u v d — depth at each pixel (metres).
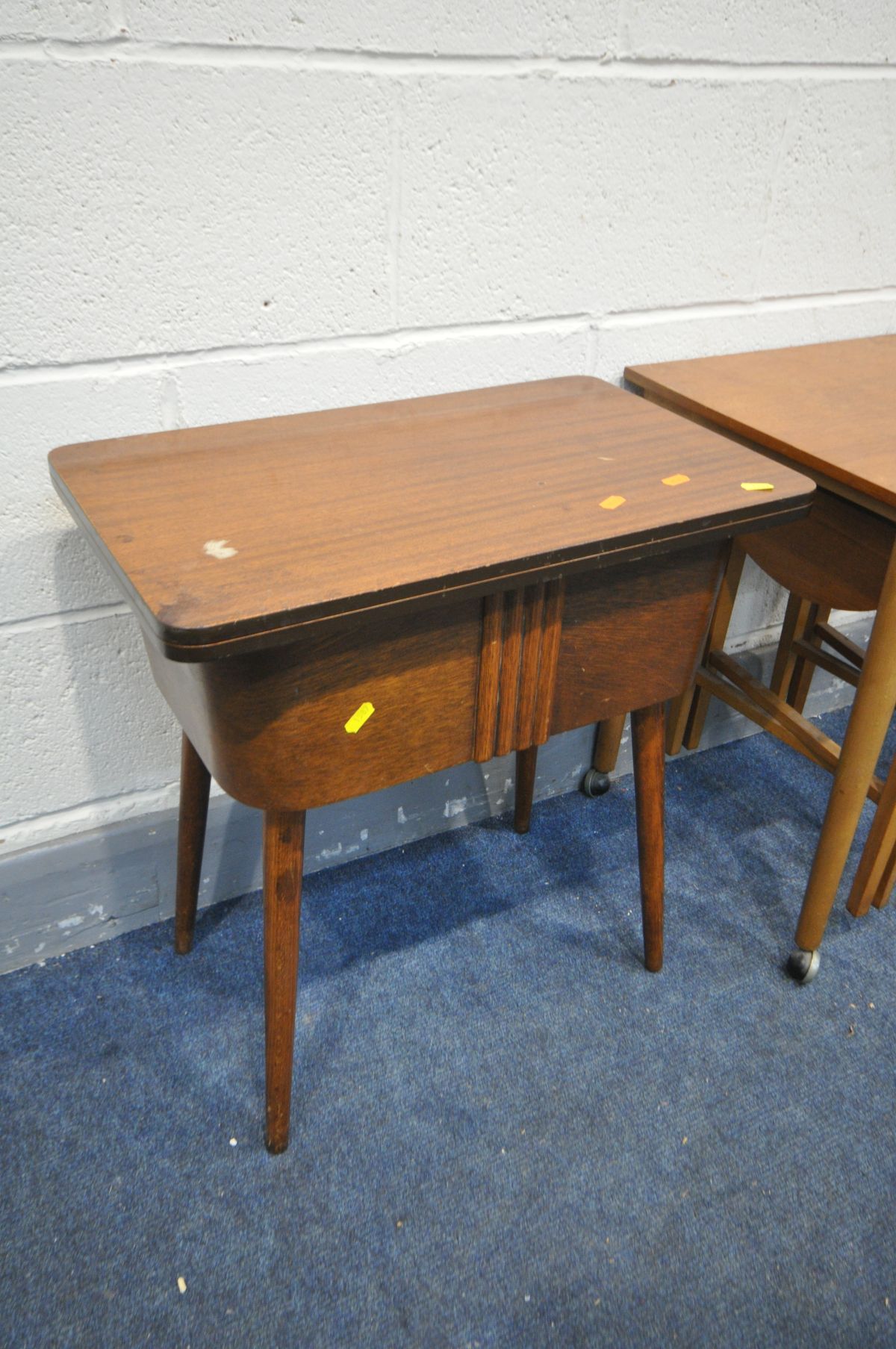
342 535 0.81
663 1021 1.25
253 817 1.37
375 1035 1.22
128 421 1.06
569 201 1.19
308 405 1.16
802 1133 1.12
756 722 1.42
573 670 0.97
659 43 1.14
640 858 1.23
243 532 0.81
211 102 0.94
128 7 0.87
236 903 1.41
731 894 1.46
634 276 1.29
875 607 1.18
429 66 1.03
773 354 1.43
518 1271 0.98
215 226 1.00
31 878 1.25
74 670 1.17
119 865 1.30
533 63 1.08
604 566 0.83
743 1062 1.20
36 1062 1.17
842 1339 0.94
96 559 1.11
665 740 1.73
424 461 0.97
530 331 1.26
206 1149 1.08
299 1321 0.94
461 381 1.24
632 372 1.33
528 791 1.50
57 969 1.30
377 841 1.50
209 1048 1.20
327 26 0.96
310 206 1.04
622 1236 1.02
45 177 0.91
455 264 1.16
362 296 1.12
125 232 0.97
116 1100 1.13
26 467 1.04
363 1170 1.07
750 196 1.32
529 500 0.89
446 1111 1.13
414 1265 0.98
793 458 1.08
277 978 0.98
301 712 0.82
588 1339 0.93
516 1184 1.06
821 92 1.28
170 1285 0.96
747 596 1.69
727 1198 1.05
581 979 1.31
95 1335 0.92
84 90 0.89
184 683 0.88
